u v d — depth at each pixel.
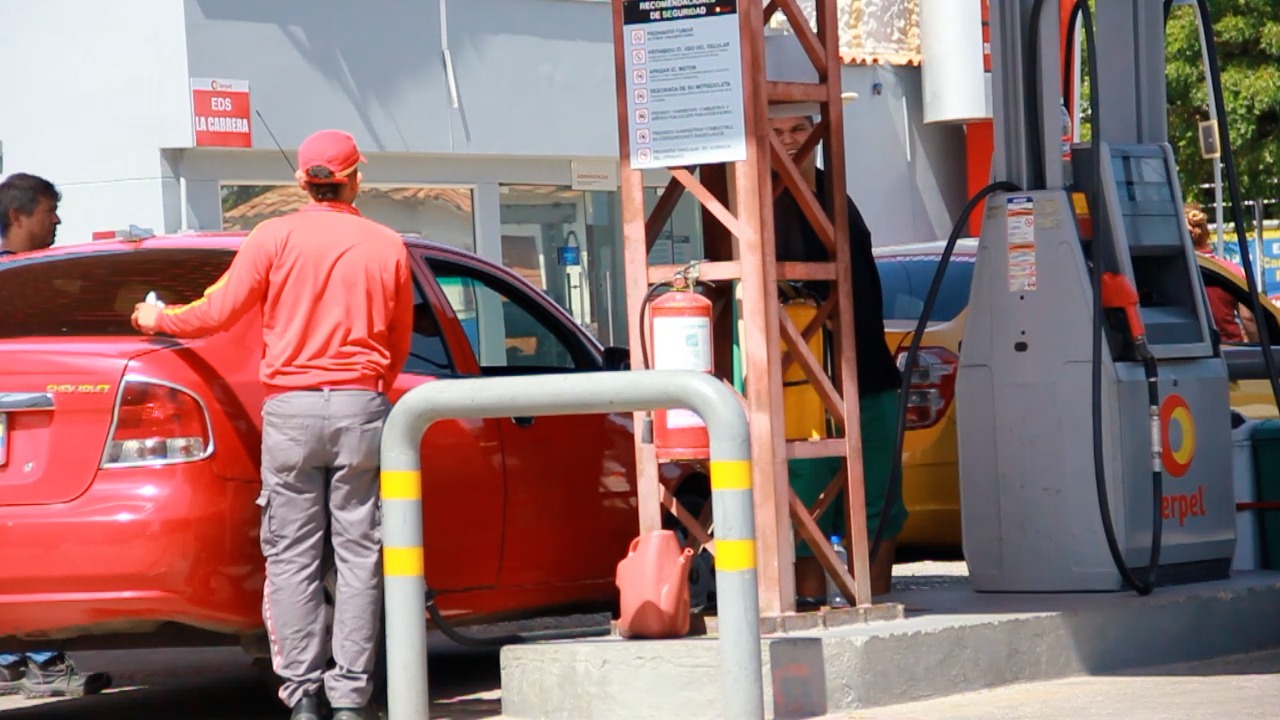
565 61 24.47
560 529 10.52
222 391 8.95
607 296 25.58
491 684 10.95
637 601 9.10
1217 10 33.44
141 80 20.73
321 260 8.70
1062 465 10.41
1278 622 10.94
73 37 21.20
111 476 8.76
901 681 8.99
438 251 10.61
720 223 10.09
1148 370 10.45
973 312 10.64
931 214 30.58
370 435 8.67
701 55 9.12
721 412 7.69
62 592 8.70
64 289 9.90
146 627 8.81
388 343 8.94
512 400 8.06
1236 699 8.94
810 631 9.07
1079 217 10.81
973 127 31.02
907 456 13.97
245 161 21.27
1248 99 33.38
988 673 9.38
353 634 8.69
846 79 29.23
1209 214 33.91
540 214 24.59
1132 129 11.45
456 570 9.91
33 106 21.58
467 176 23.52
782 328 9.29
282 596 8.66
